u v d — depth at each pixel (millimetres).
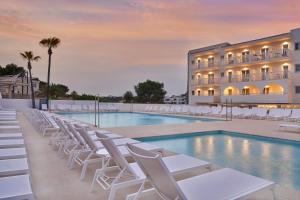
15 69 44156
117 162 3479
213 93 29062
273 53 23109
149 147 4945
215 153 6820
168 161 3727
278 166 5523
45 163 4703
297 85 21578
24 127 10180
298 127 9250
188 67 32438
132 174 3158
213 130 9945
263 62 23562
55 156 5238
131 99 34188
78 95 29891
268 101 22547
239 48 25906
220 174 3094
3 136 5898
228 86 26406
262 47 24266
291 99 21875
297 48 21641
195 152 6938
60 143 5801
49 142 6711
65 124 5570
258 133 9117
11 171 3104
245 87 25000
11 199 2260
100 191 3338
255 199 3033
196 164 3562
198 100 29406
